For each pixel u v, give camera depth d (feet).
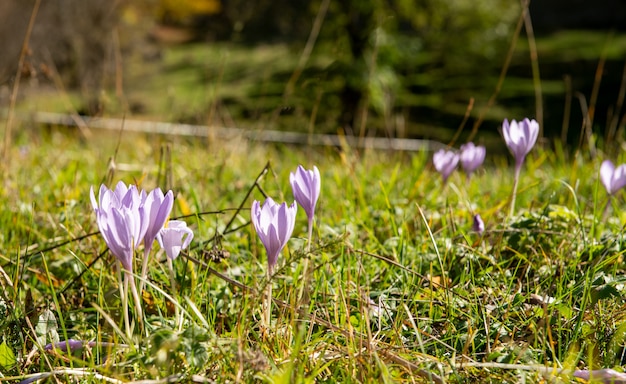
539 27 101.60
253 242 10.75
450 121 64.80
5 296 8.65
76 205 13.47
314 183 8.18
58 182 15.87
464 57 76.07
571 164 18.31
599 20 101.40
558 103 67.72
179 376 6.79
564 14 103.04
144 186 15.08
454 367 7.20
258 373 6.84
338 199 14.84
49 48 44.29
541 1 103.81
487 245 11.42
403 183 16.34
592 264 10.10
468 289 9.75
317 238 10.89
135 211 7.13
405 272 10.15
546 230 11.53
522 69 77.77
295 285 9.07
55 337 8.40
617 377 6.99
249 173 18.24
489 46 74.79
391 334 8.36
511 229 11.02
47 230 12.78
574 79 74.13
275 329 8.04
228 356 6.98
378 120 58.34
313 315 8.34
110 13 47.96
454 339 8.48
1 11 44.98
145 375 7.26
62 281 10.62
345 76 56.59
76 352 7.93
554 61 79.87
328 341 8.22
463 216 13.02
